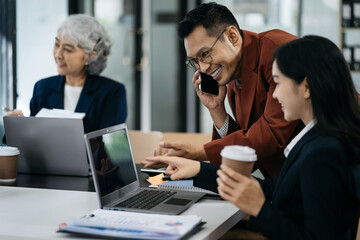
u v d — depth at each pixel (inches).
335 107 54.9
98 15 206.8
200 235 56.3
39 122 88.8
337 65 55.0
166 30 223.8
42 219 62.6
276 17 205.6
